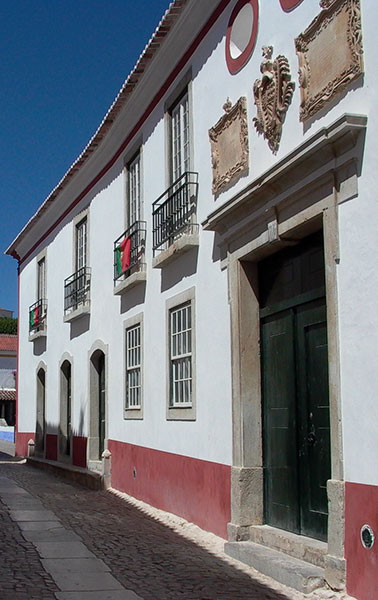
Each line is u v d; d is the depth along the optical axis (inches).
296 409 284.8
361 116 223.3
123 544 315.3
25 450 813.2
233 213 312.7
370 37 222.8
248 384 313.9
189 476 367.6
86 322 606.9
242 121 316.2
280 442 297.6
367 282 222.7
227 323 330.3
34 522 370.9
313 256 278.4
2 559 283.0
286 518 288.8
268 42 296.5
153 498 422.6
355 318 228.1
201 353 360.8
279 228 280.2
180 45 398.3
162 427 414.9
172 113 426.6
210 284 353.7
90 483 532.7
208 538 326.0
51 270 733.3
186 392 386.6
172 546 311.6
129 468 476.1
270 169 269.6
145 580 252.8
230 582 250.4
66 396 680.4
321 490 263.7
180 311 400.5
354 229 230.2
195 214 376.5
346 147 232.8
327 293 243.9
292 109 272.7
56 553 295.3
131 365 490.0
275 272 309.6
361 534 217.6
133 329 488.4
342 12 237.1
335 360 237.0
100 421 587.8
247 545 290.7
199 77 375.2
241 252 315.3
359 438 222.7
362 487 219.1
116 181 536.1
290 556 266.7
